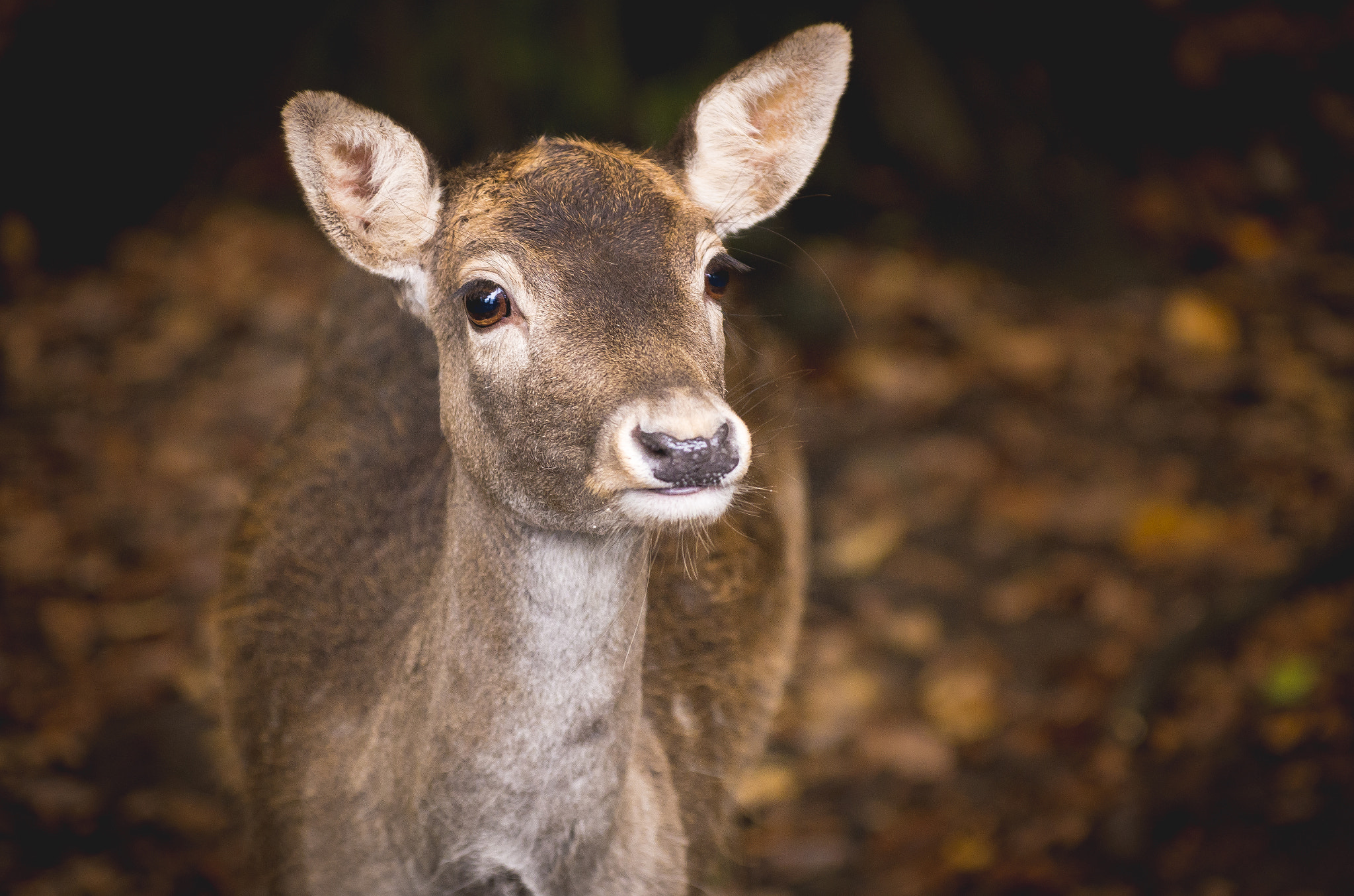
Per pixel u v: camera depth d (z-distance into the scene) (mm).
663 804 4328
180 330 10875
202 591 8289
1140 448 9727
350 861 4164
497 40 11508
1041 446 9773
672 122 11133
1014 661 7992
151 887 6219
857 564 8758
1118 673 7707
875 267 11602
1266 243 11945
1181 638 7449
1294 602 7668
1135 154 12586
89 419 9977
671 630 4773
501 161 3959
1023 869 6391
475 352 3678
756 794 6508
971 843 6645
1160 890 6141
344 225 3947
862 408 10164
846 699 7645
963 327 11008
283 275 11492
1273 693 7051
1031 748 7270
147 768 6965
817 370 10477
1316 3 13219
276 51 12469
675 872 4293
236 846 6395
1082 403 10203
